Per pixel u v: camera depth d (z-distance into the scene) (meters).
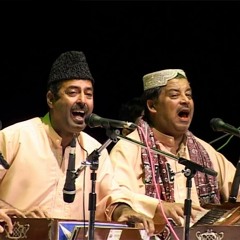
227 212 9.77
